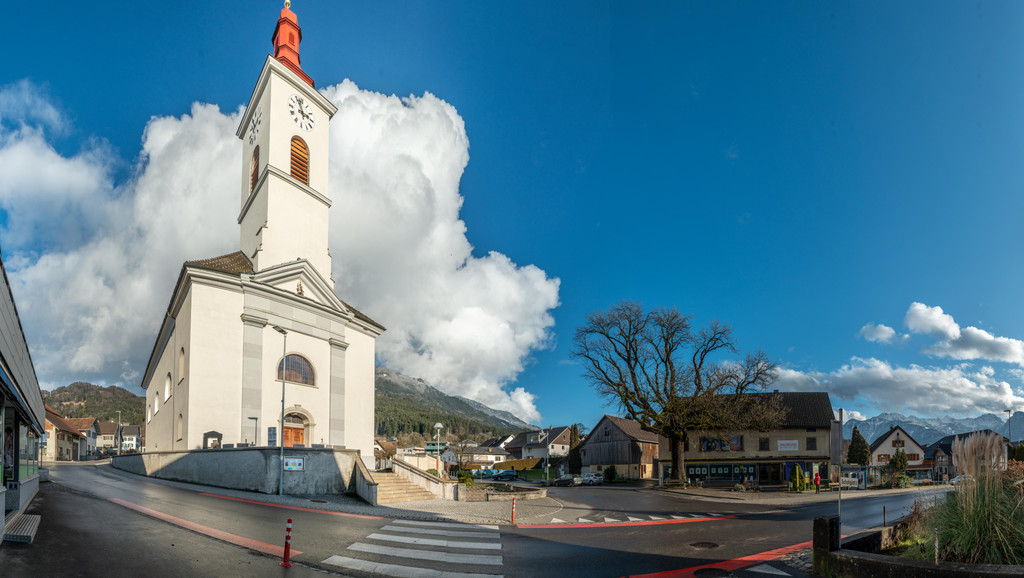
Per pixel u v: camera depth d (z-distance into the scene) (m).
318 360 40.69
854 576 10.98
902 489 47.19
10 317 13.15
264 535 15.69
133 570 11.37
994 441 11.48
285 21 45.09
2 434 12.99
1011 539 10.72
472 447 115.62
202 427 33.12
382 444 81.44
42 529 14.39
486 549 14.94
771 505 30.52
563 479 56.84
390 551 14.37
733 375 44.50
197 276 34.28
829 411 53.22
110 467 47.62
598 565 13.22
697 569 12.83
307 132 43.97
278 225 40.56
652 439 76.19
